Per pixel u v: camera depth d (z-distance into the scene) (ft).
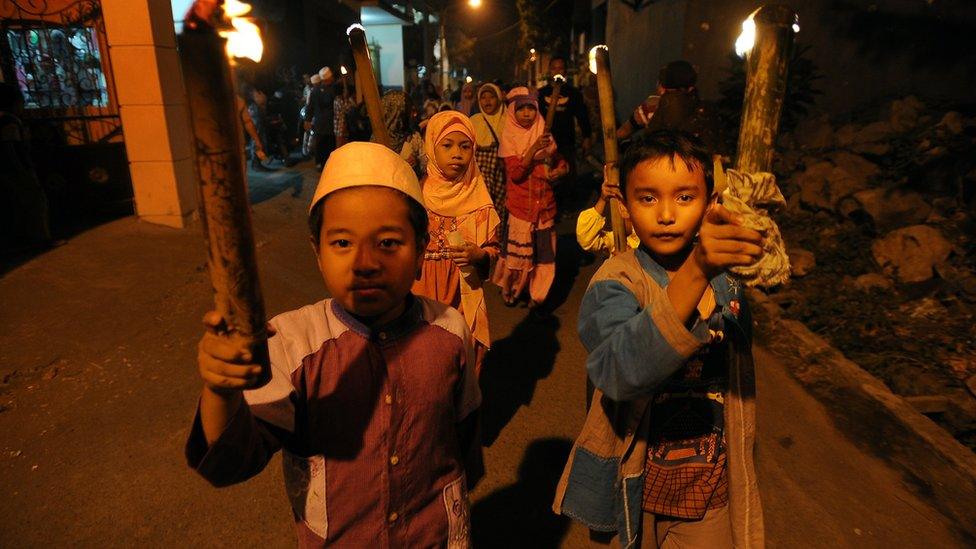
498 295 18.84
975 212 18.12
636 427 5.16
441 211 10.53
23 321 14.39
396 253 3.99
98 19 23.66
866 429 11.05
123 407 11.62
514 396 12.63
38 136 21.84
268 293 17.90
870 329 15.05
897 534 8.64
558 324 16.57
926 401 12.09
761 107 3.40
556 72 29.76
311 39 59.41
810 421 11.32
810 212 22.07
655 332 3.86
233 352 2.66
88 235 20.10
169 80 21.22
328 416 4.25
